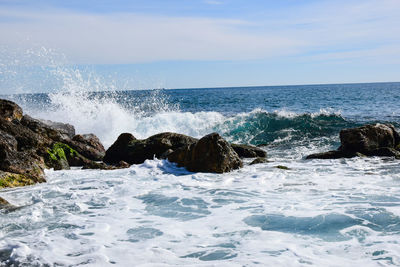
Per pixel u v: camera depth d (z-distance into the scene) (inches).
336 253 179.3
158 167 406.3
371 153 447.2
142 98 1155.9
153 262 174.7
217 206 264.7
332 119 756.6
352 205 251.8
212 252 185.0
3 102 471.8
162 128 710.5
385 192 282.7
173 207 266.1
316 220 225.6
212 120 756.6
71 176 376.8
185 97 2342.5
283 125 730.2
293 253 180.4
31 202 279.7
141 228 223.0
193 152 394.6
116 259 178.9
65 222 234.8
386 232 203.9
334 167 391.5
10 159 349.7
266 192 298.5
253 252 183.3
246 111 1174.3
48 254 184.7
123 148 485.1
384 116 892.6
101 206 271.4
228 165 385.1
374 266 163.6
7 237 209.8
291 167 402.9
